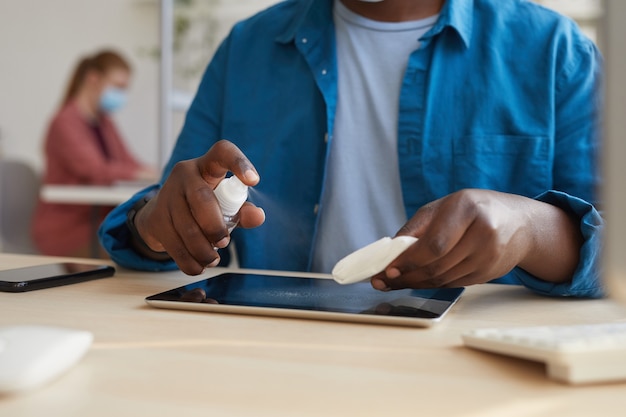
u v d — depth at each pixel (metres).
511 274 1.06
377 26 1.15
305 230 1.14
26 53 4.48
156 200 0.78
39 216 3.29
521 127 1.07
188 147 1.23
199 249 0.72
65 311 0.60
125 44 4.44
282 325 0.55
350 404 0.35
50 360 0.38
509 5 1.14
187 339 0.49
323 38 1.16
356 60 1.15
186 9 4.09
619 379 0.38
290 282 0.75
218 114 1.24
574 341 0.39
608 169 0.34
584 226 0.71
